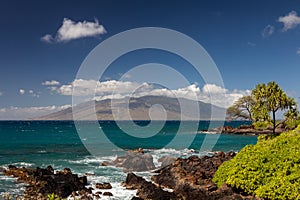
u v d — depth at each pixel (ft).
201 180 85.35
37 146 208.74
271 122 156.87
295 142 80.89
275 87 156.04
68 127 541.75
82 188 89.81
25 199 58.59
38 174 103.50
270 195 65.31
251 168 73.26
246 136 263.90
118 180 104.53
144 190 85.10
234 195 68.95
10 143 230.48
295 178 65.41
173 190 87.92
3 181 100.89
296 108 156.87
